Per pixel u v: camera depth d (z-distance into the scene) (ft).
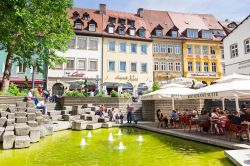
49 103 84.02
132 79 141.28
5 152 32.37
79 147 36.37
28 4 57.06
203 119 45.09
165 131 49.57
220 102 75.25
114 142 40.88
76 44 134.10
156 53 148.97
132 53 143.84
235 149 31.19
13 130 38.83
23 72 122.52
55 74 127.95
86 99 83.30
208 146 35.55
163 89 60.34
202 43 157.07
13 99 62.34
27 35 61.21
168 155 30.42
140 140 42.73
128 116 72.23
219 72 157.07
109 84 123.75
